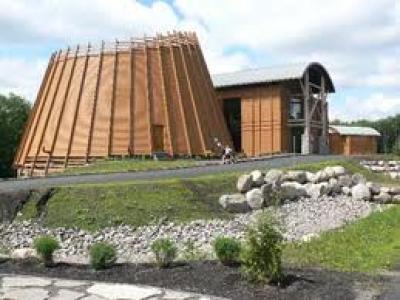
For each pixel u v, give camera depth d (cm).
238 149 7425
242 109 7144
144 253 2102
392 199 3350
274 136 6894
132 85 6294
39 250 1533
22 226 2567
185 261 1525
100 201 2717
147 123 6203
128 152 6075
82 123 6262
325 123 7538
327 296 1159
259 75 7056
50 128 6525
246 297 1181
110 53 6431
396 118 12575
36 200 2714
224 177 3253
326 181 3484
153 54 6456
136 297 1213
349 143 8944
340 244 1830
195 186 3045
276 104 6881
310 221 2703
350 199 3362
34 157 6569
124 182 3002
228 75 7412
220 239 1475
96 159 5972
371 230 2122
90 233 2484
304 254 1662
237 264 1430
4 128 10044
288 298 1159
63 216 2614
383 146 10925
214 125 6681
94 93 6309
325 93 7606
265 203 2986
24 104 10700
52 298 1219
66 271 1469
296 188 3238
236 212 2881
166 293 1236
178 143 6288
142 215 2644
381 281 1285
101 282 1348
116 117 6209
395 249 1697
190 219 2677
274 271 1248
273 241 1261
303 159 4972
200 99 6606
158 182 2962
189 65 6631
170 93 6391
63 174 4112
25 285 1332
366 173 4634
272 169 3638
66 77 6588
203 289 1253
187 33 6844
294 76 6738
